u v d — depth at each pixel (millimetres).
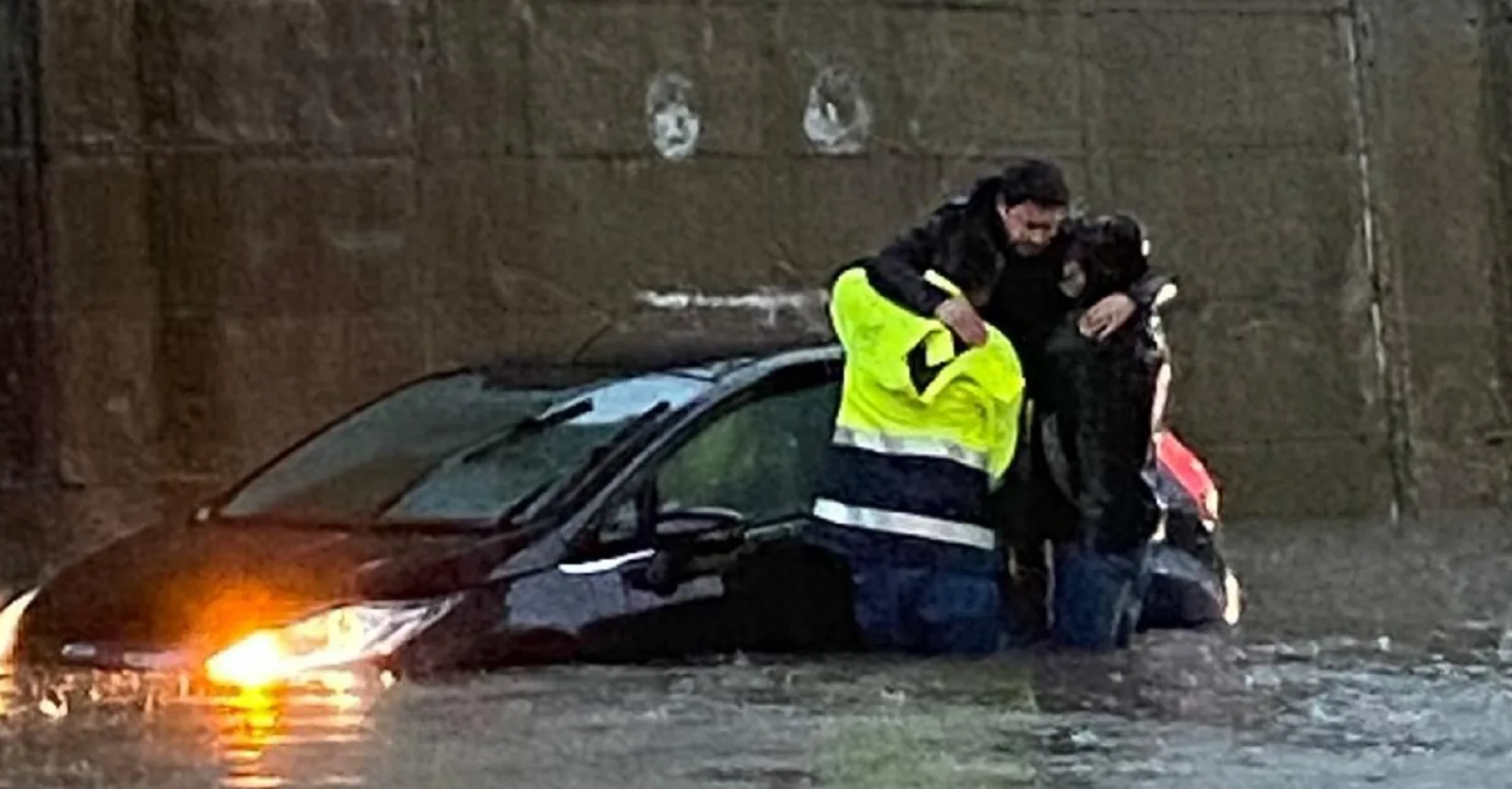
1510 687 8328
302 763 6766
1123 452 8891
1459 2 16719
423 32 15047
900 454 8703
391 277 15000
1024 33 15938
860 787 6500
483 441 8867
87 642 8023
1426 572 12711
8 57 14430
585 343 13219
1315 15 16469
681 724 7344
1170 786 6570
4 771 6691
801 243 15594
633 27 15367
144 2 14625
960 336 8680
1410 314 16641
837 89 15648
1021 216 8789
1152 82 16188
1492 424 16781
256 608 7895
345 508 8664
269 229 14820
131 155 14609
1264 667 8750
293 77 14844
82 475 14500
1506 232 16734
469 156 15133
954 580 8750
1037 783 6586
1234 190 16344
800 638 8539
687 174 15445
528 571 8062
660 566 8281
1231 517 16281
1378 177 16594
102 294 14562
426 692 7715
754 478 8656
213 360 14711
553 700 7660
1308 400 16469
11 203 14445
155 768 6719
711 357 9180
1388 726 7531
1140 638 9398
